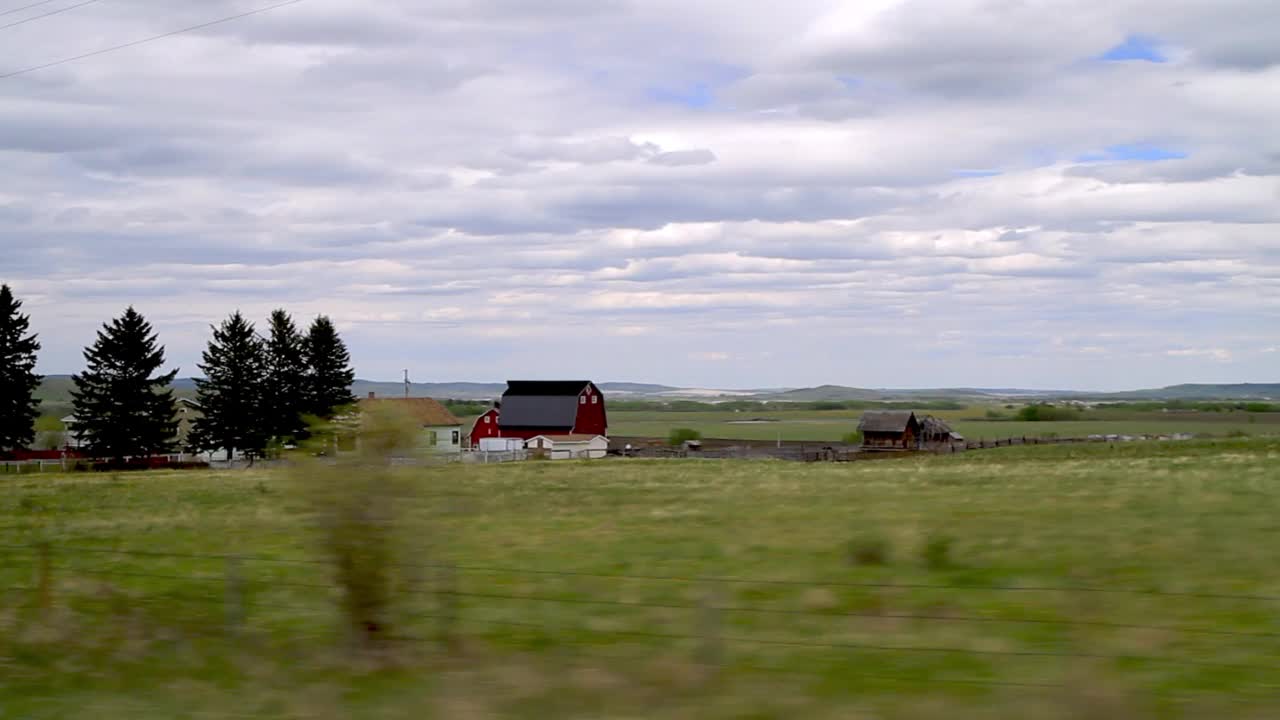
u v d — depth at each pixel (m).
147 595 20.92
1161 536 23.94
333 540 15.05
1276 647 14.07
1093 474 43.72
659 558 24.08
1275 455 58.72
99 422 91.56
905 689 12.34
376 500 15.03
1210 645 14.20
